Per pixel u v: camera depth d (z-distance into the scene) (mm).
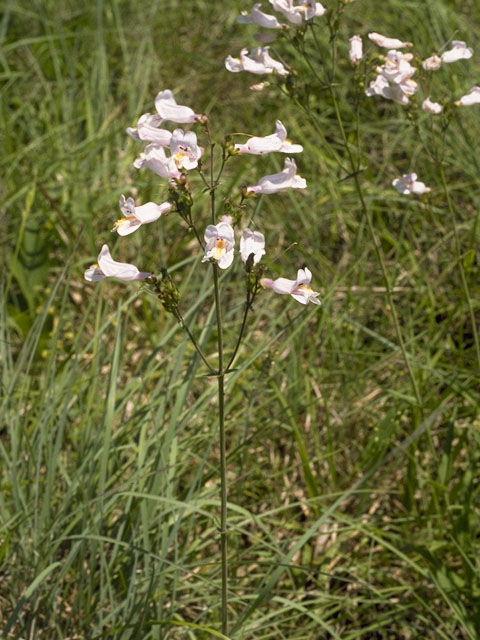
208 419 3561
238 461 3633
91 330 4215
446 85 4988
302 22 2967
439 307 4344
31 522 3062
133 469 3396
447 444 3338
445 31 5383
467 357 4070
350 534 3410
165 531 2875
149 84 5590
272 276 4281
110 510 3143
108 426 2896
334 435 3852
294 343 3863
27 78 5656
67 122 5008
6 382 3430
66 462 3469
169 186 2271
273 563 2770
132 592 2830
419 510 3635
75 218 4523
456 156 4742
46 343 4059
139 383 3379
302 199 4805
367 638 3305
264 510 3623
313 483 3410
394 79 3086
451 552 3260
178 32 5988
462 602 3217
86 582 3068
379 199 4633
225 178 4766
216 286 2250
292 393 3754
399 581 3275
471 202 4781
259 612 3166
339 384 3930
